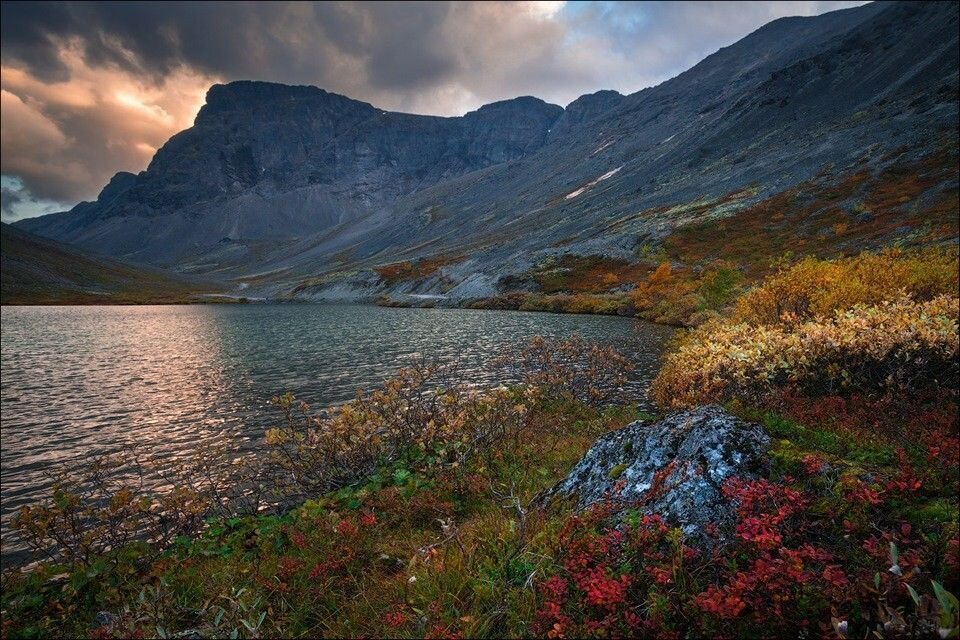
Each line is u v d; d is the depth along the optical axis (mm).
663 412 14414
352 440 10531
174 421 22062
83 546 7730
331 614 5520
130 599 6625
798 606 3615
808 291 20812
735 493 4715
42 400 26922
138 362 39375
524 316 74125
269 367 35156
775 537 3920
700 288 57688
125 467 16391
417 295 136875
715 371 11133
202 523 9875
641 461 6547
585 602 4293
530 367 26531
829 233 83625
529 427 13305
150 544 8719
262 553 7516
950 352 9477
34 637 6223
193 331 65250
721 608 3553
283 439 10828
